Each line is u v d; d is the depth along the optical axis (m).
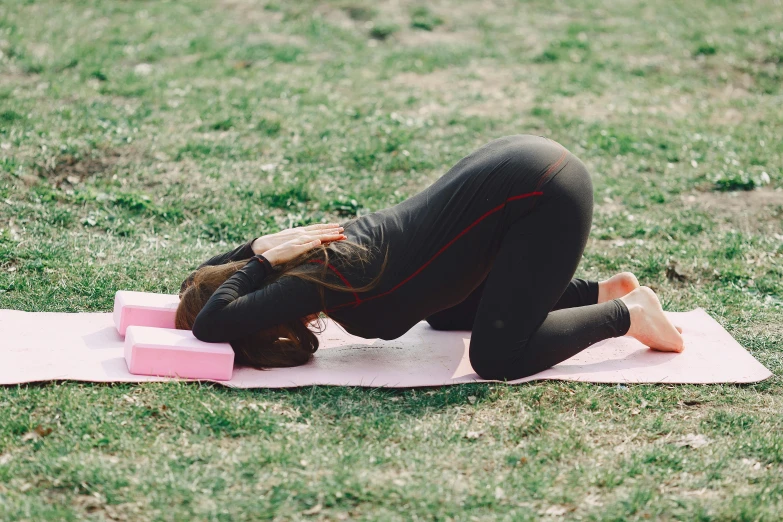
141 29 11.27
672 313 4.96
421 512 3.13
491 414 3.85
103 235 5.80
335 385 4.02
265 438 3.57
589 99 9.66
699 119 9.12
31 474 3.25
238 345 4.11
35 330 4.36
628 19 12.69
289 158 7.43
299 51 10.86
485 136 8.35
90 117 7.89
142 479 3.23
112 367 4.01
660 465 3.49
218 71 9.89
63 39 10.55
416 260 3.95
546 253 3.90
